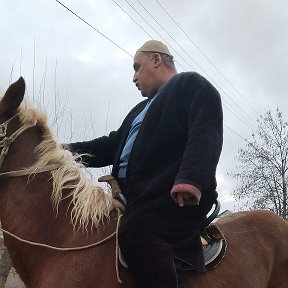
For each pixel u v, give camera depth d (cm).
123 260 264
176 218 270
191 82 284
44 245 272
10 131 298
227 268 312
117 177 309
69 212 280
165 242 264
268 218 380
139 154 284
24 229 279
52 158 292
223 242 318
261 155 2442
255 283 330
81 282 258
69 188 287
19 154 296
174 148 281
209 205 281
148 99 335
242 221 369
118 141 345
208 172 253
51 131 308
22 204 285
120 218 275
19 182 289
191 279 287
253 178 2447
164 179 272
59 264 266
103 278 261
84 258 264
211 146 258
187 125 281
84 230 274
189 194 250
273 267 360
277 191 2434
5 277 770
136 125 309
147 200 270
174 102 285
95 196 284
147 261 258
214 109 271
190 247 273
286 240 372
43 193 285
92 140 354
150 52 331
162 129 282
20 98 299
